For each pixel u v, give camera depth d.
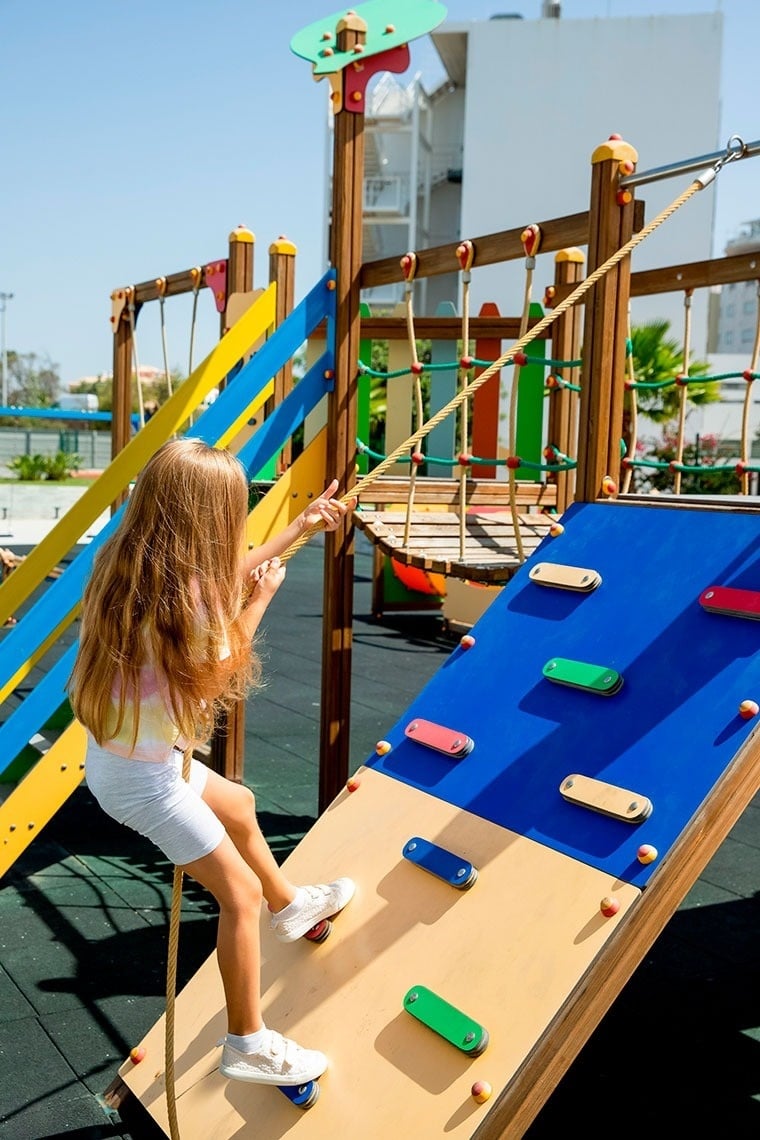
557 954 2.22
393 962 2.48
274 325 4.82
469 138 38.22
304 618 12.37
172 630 2.27
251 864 2.55
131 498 2.38
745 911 4.36
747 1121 2.84
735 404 34.56
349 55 4.27
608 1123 2.82
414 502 4.63
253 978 2.36
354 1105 2.28
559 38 37.62
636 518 3.11
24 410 14.29
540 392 5.56
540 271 38.84
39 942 3.90
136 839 5.10
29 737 3.91
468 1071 2.17
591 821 2.42
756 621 2.52
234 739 5.79
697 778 2.31
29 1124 2.75
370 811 2.90
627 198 3.25
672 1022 3.40
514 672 2.93
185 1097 2.57
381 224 40.22
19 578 4.10
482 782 2.72
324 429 4.48
